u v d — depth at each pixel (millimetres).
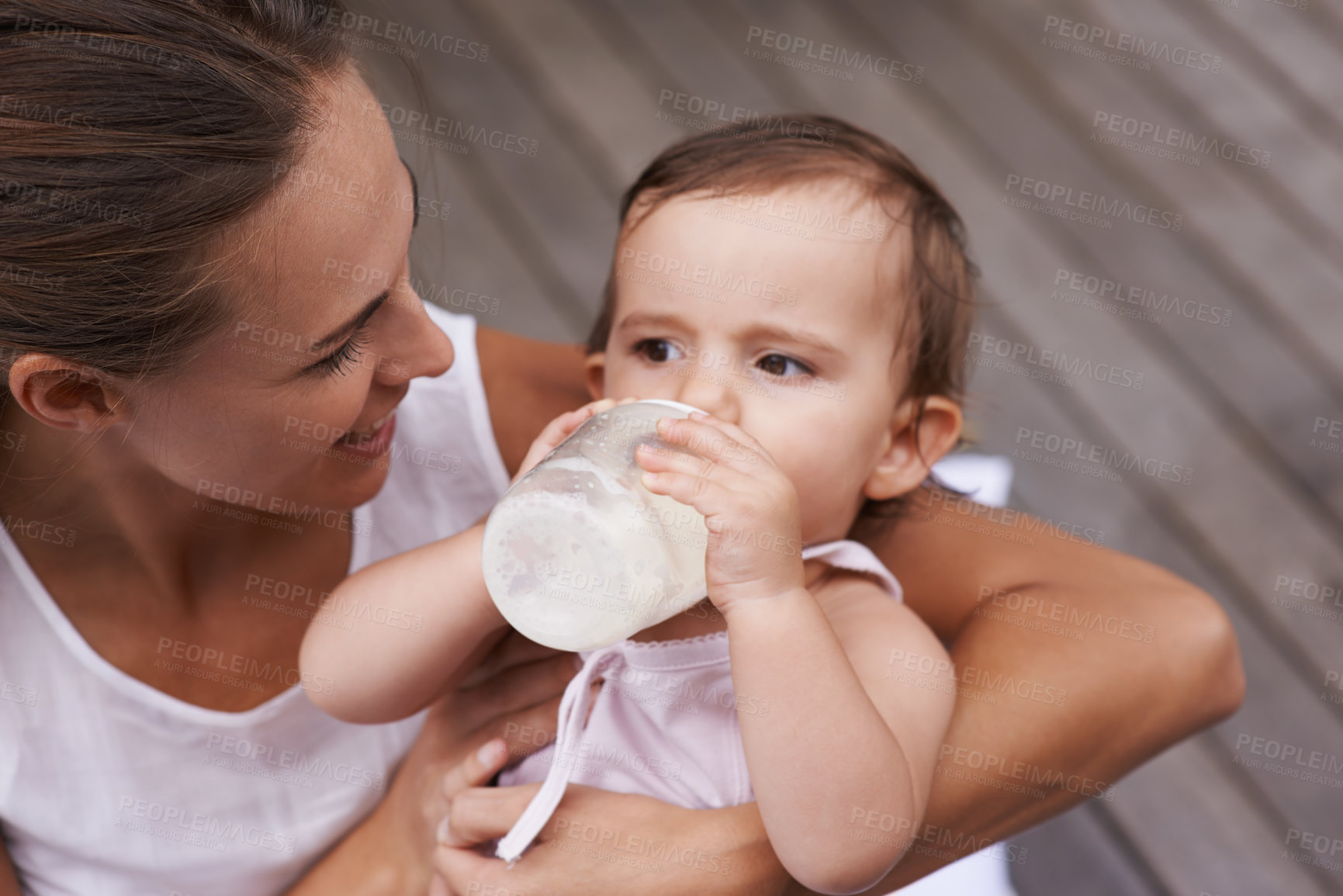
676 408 824
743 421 902
